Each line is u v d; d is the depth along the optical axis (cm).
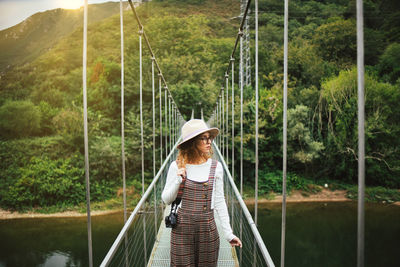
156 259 224
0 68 3441
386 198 1316
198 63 2058
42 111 1902
